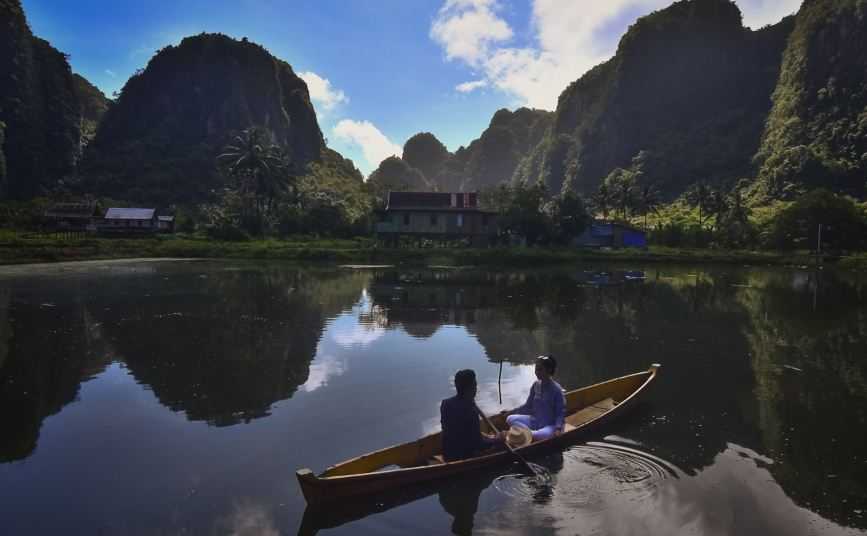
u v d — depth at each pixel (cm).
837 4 13388
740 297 2617
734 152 14438
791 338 1603
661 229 7688
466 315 1942
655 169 15338
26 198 10062
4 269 3547
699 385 1105
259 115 14112
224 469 702
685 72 17438
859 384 1116
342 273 3606
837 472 704
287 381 1098
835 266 5275
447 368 1209
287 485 659
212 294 2406
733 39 17412
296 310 1995
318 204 7131
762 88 15950
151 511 600
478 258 4756
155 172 11031
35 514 596
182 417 891
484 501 619
